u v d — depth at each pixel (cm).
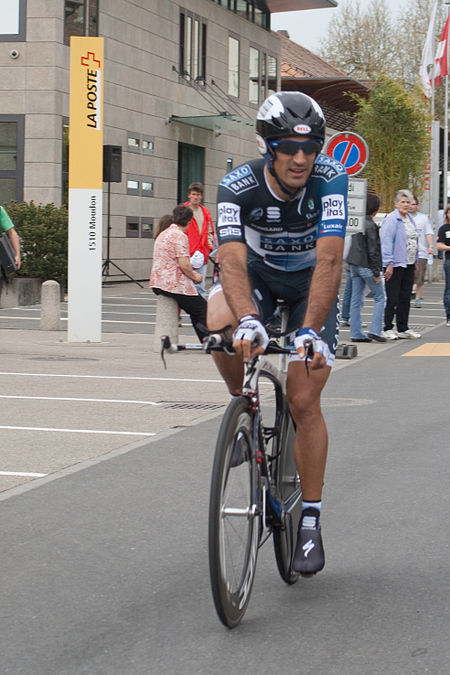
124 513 604
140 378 1188
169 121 3316
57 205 2714
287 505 475
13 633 412
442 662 378
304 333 409
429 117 3334
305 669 372
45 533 562
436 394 1069
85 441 821
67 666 377
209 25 3606
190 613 434
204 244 1750
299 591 462
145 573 491
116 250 3036
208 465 735
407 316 1662
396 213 1641
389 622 420
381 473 703
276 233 457
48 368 1264
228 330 450
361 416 937
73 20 2759
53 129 2691
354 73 6450
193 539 550
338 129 4869
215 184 3700
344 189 446
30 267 2325
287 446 488
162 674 369
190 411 966
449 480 681
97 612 436
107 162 2066
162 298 1455
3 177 2722
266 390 548
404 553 520
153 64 3206
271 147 430
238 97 3878
